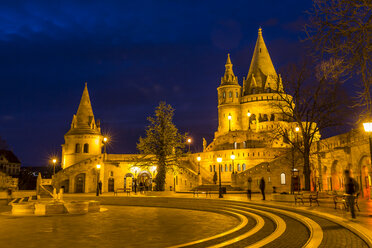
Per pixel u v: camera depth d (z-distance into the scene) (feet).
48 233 51.34
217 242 42.68
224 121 269.03
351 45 31.19
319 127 96.07
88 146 205.67
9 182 204.64
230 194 128.06
